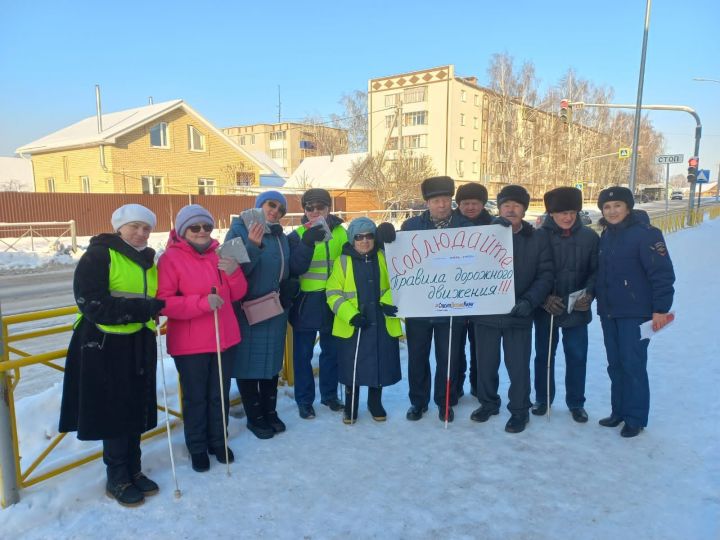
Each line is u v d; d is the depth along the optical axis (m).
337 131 71.56
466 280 3.94
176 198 24.31
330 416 4.24
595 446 3.63
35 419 3.62
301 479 3.22
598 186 62.91
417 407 4.17
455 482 3.18
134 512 2.87
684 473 3.23
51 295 10.38
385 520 2.81
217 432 3.42
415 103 54.91
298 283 3.92
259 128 88.31
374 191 35.50
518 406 3.90
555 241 4.05
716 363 5.21
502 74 51.41
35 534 2.67
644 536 2.65
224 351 3.43
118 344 2.84
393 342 4.06
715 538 2.60
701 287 9.57
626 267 3.73
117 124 27.33
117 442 2.94
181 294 3.23
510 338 3.90
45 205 20.50
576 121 56.84
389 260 3.99
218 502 2.98
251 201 27.42
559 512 2.86
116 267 2.82
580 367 4.06
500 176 53.44
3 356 2.80
